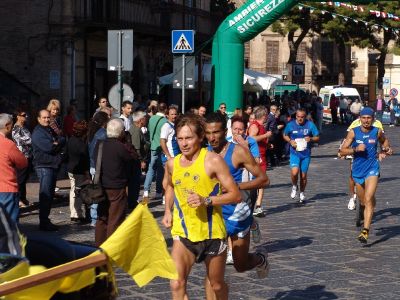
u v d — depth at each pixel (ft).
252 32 82.17
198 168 24.73
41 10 96.73
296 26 189.26
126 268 21.49
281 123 96.17
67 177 72.43
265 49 265.75
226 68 82.89
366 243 42.63
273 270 35.83
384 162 95.66
